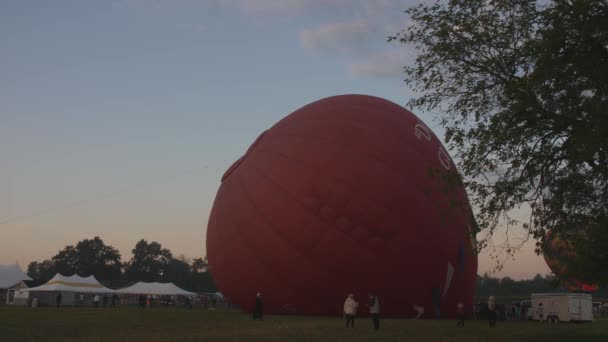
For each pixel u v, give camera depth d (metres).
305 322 21.44
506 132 12.98
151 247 146.38
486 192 13.39
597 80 11.84
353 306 18.92
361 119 26.59
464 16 14.19
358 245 23.59
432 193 24.89
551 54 11.95
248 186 26.38
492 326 22.25
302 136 26.20
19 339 14.89
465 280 26.09
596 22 11.34
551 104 12.62
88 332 17.58
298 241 24.14
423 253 24.03
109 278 131.00
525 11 13.48
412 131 27.02
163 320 24.20
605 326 26.48
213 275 29.69
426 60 14.73
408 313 24.73
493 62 13.82
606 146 11.65
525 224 13.34
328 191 24.02
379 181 24.09
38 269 156.25
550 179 13.14
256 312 23.69
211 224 29.42
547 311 33.47
